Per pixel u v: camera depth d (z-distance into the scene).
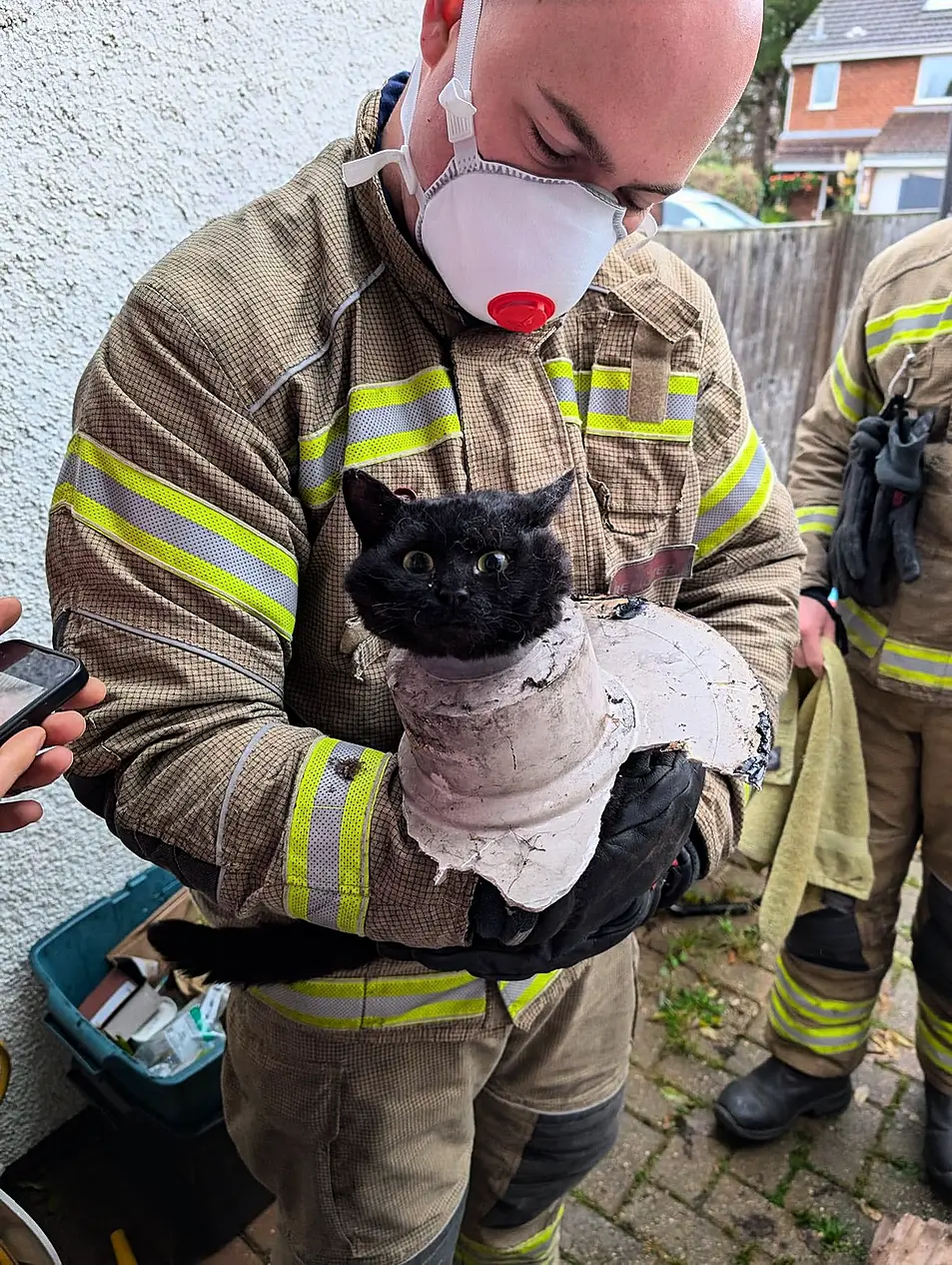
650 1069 2.21
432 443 0.95
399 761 0.86
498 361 0.98
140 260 1.60
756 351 3.69
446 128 0.86
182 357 0.86
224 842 0.84
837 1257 1.84
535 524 0.79
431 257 0.93
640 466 1.05
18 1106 1.83
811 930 1.91
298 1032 1.08
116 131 1.50
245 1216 1.83
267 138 1.74
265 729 0.88
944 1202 1.93
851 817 1.80
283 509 0.91
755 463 1.18
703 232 3.47
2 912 1.72
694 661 0.94
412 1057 1.10
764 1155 2.03
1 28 1.31
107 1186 1.88
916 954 1.94
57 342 1.53
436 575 0.73
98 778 0.93
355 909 0.83
